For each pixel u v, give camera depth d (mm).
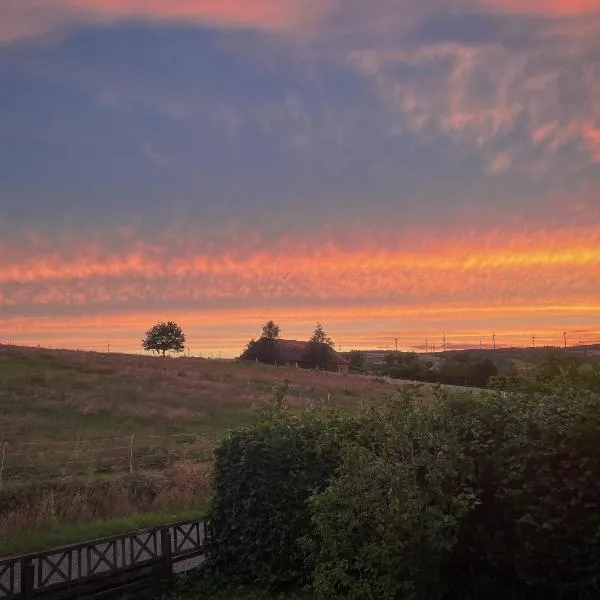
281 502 10375
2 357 49781
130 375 47344
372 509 8039
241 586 10438
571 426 8023
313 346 91500
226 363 66062
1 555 12359
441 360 71375
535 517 8172
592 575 7891
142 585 10664
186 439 27344
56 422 29812
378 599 7977
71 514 15719
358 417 10258
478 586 8859
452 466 8344
